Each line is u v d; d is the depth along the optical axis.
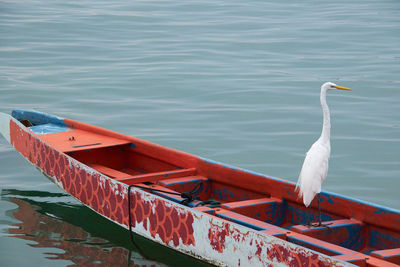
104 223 8.98
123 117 14.26
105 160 10.29
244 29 25.88
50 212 9.38
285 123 13.82
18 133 10.85
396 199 9.77
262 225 7.20
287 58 20.86
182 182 8.89
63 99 15.69
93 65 19.47
